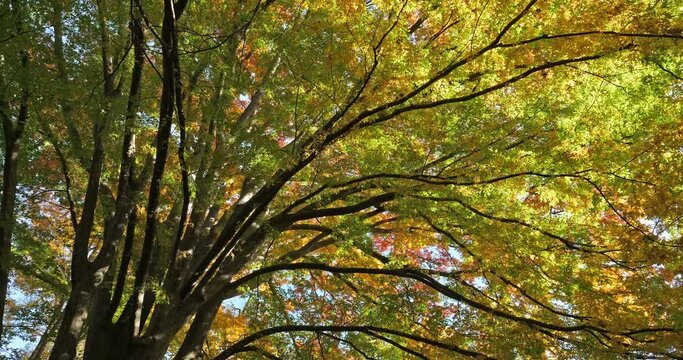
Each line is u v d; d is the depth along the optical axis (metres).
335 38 6.58
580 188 7.09
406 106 6.73
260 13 6.85
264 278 8.56
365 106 6.94
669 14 5.65
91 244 12.76
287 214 7.86
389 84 6.79
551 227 7.49
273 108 7.90
